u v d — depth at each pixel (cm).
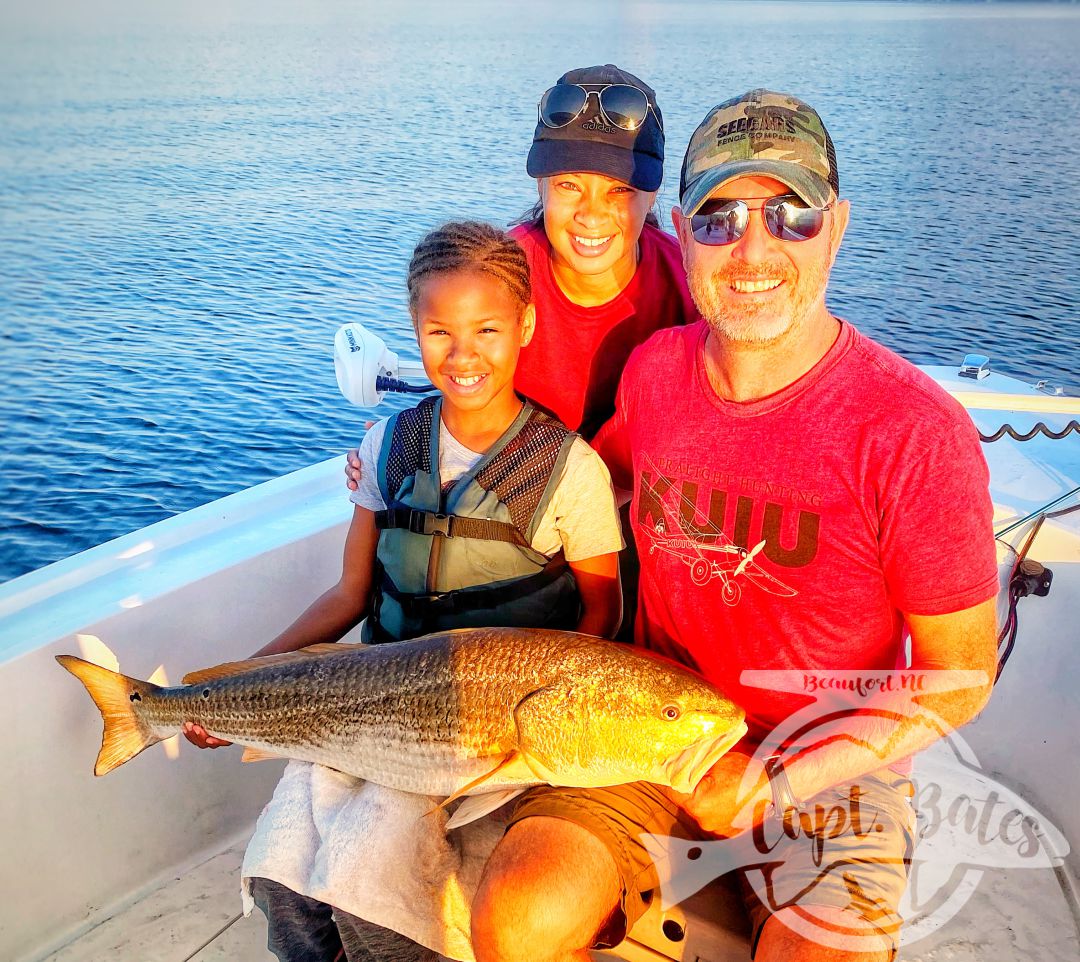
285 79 3391
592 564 246
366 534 258
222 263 1412
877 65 3847
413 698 210
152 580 272
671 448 221
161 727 234
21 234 1563
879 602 206
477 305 225
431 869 208
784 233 196
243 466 828
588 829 195
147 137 2347
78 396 961
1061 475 325
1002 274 1339
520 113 2736
